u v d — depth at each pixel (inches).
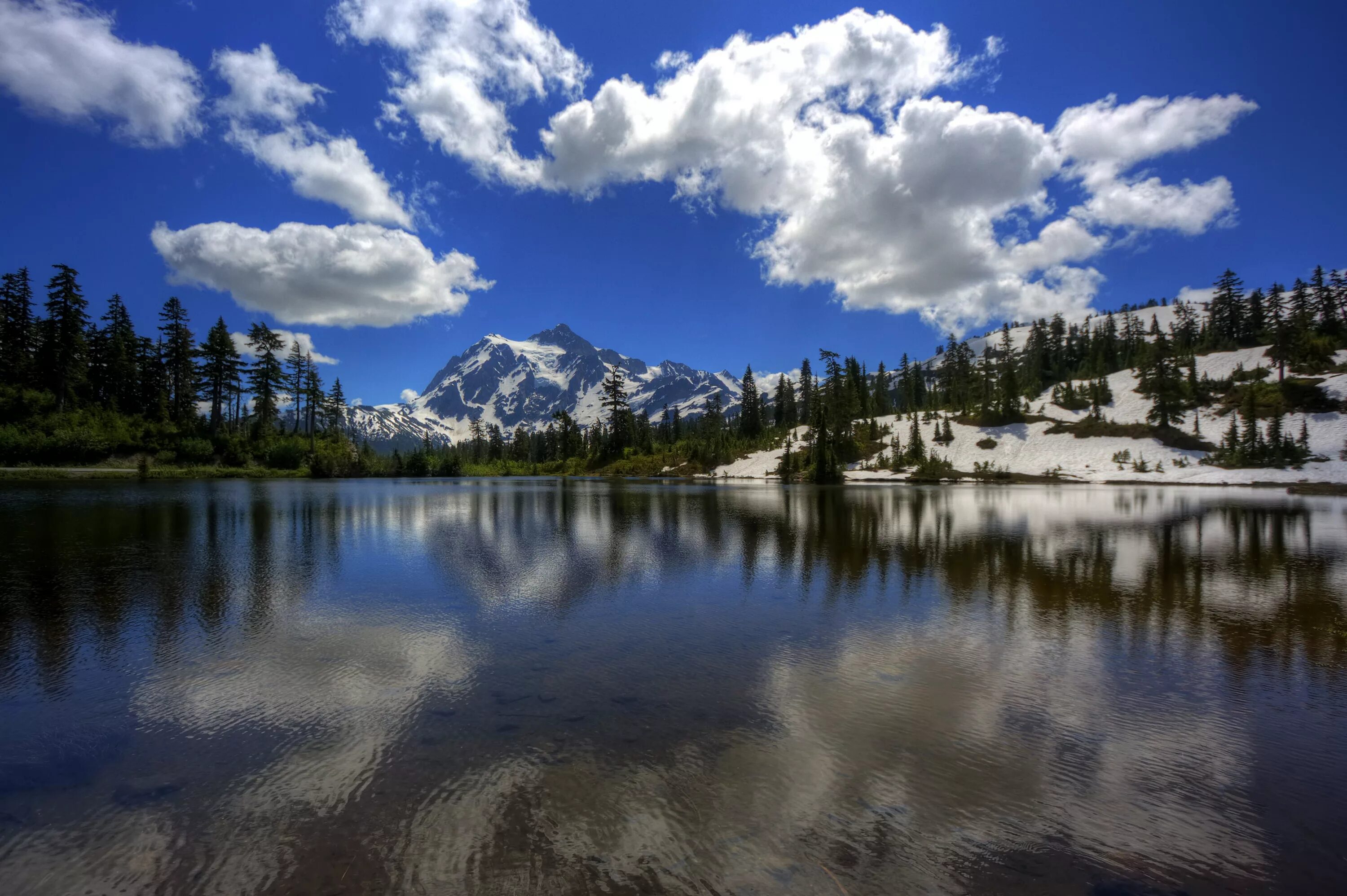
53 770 254.1
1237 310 5383.9
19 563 727.1
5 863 193.9
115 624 473.4
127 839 207.3
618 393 5472.4
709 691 340.5
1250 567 726.5
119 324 3757.4
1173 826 216.1
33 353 3312.0
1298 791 239.5
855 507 1638.8
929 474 3412.9
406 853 198.8
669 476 4667.8
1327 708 319.0
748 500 1953.7
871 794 235.5
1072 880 185.3
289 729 292.5
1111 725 298.8
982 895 178.2
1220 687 348.5
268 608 526.3
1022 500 1936.5
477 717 305.1
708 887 181.6
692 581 652.1
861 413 4992.6
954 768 255.9
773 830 211.6
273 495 2015.3
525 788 239.1
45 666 379.2
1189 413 4020.7
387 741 280.1
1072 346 6205.7
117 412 3435.0
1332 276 4835.1
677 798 231.9
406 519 1299.2
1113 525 1184.8
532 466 5890.8
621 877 186.2
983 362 6136.8
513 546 903.7
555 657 399.5
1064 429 4069.9
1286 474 2987.2
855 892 179.2
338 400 5064.0
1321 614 510.3
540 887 181.5
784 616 504.7
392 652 408.8
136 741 280.2
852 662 389.4
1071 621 489.4
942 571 706.2
